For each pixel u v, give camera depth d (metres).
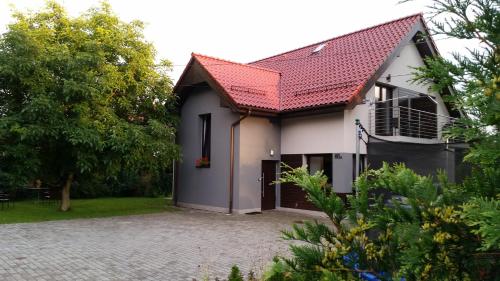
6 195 15.14
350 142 11.99
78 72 11.65
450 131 1.50
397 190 1.63
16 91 12.05
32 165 11.48
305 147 13.12
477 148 1.37
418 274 1.41
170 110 15.30
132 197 20.08
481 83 1.40
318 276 1.71
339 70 13.48
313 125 12.89
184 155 15.44
